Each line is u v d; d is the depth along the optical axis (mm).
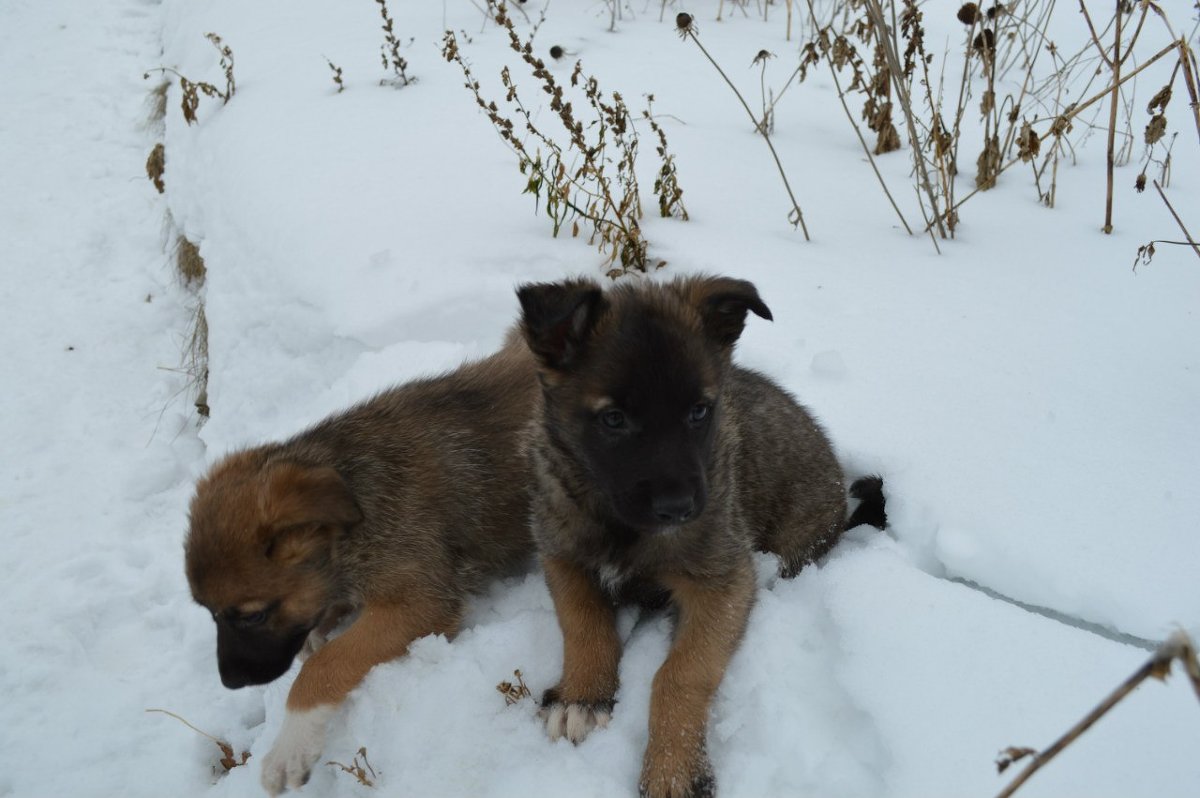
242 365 1521
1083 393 1267
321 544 1130
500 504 1239
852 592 1115
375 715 1109
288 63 2146
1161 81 1874
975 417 1250
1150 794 968
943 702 1030
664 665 1077
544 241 1497
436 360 1394
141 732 1237
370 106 1884
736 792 1020
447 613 1182
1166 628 1064
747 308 1111
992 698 1027
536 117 1807
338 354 1450
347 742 1112
